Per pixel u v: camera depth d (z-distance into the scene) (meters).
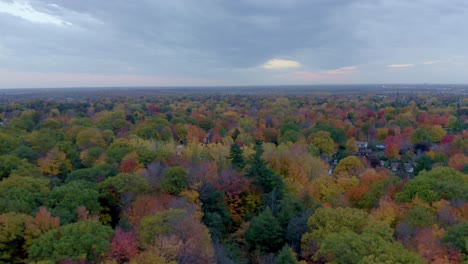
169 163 44.00
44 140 54.97
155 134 67.31
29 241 24.09
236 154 42.69
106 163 43.44
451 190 31.77
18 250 24.89
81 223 24.23
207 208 33.62
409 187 33.06
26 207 28.16
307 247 26.45
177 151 53.31
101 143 59.03
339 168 46.88
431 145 69.56
